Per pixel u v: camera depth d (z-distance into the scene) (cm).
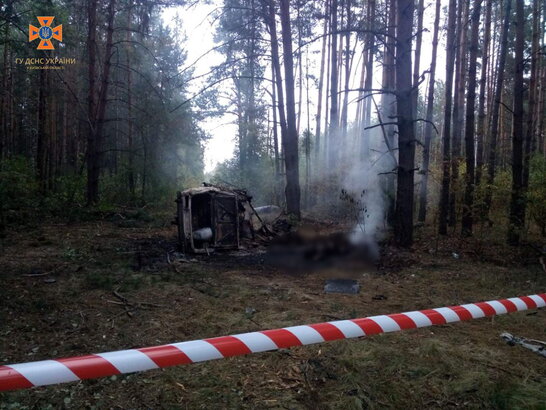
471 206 934
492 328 452
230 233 908
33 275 593
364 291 605
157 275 649
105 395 296
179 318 464
